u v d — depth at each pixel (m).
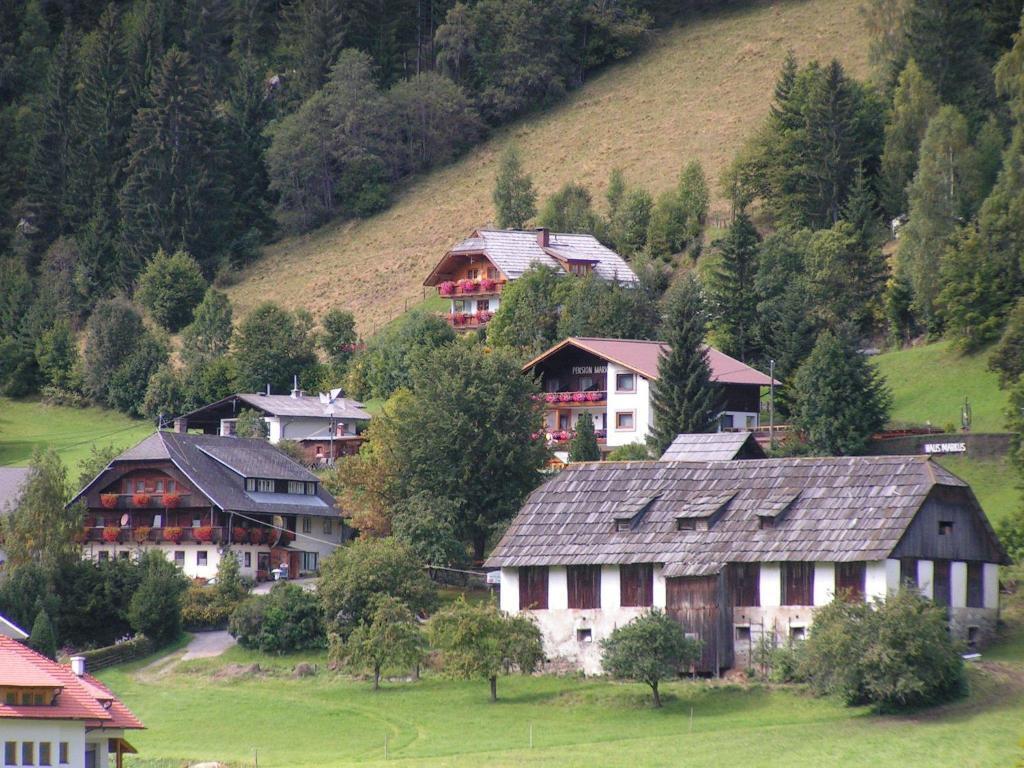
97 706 173.00
